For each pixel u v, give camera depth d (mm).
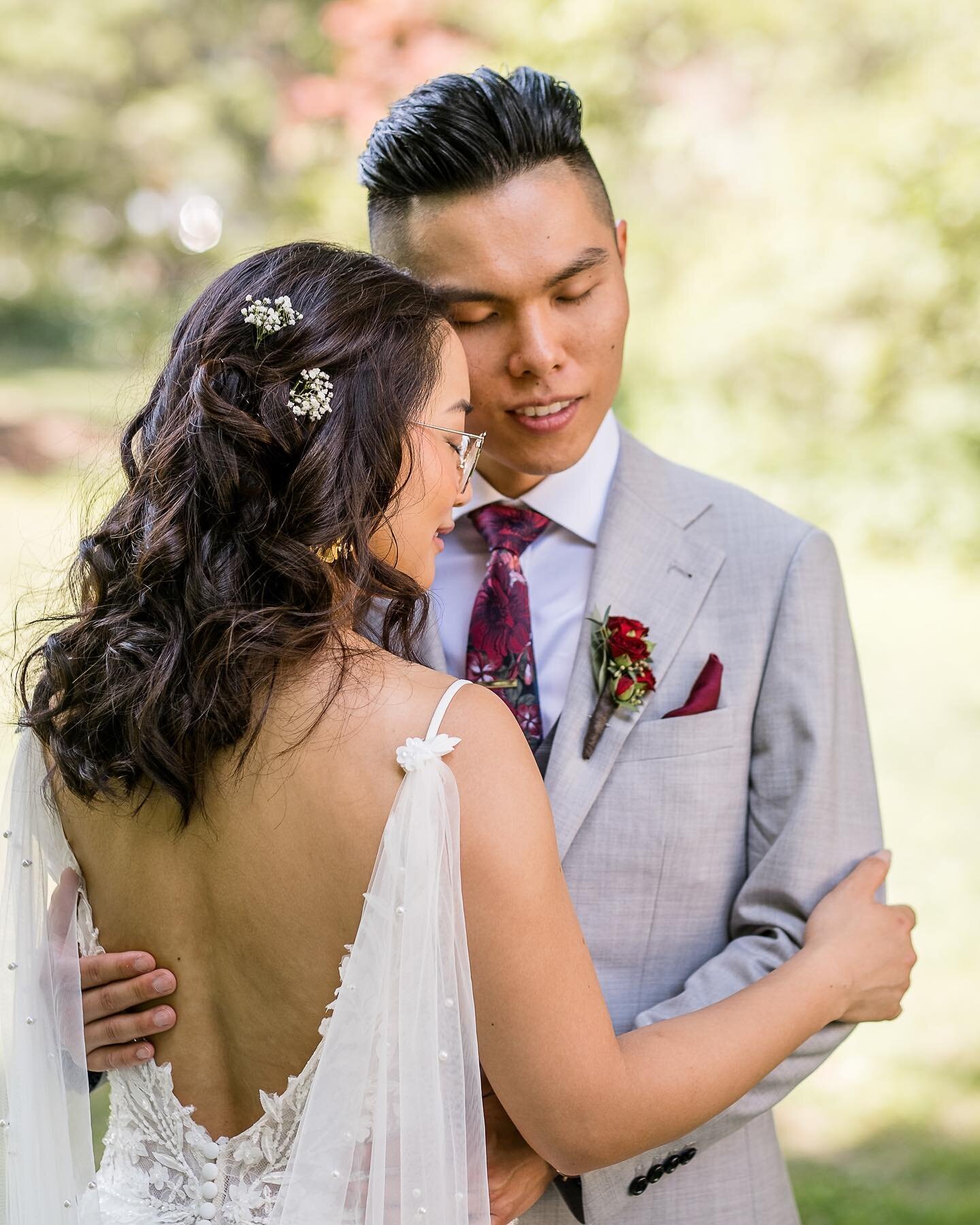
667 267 8008
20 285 12969
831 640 1626
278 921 1167
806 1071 1495
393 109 1605
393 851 1105
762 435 8062
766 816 1609
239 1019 1213
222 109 10836
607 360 1613
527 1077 1153
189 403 1228
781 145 7629
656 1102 1223
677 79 7547
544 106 1547
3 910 1344
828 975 1429
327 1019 1147
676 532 1688
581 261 1542
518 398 1579
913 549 7969
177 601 1192
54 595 1390
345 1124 1142
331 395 1212
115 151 11422
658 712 1613
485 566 1741
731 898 1622
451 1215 1139
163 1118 1253
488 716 1166
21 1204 1304
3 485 8867
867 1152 3346
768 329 7789
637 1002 1582
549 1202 1541
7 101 11219
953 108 7312
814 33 7473
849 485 7996
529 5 7156
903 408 7906
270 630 1154
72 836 1319
